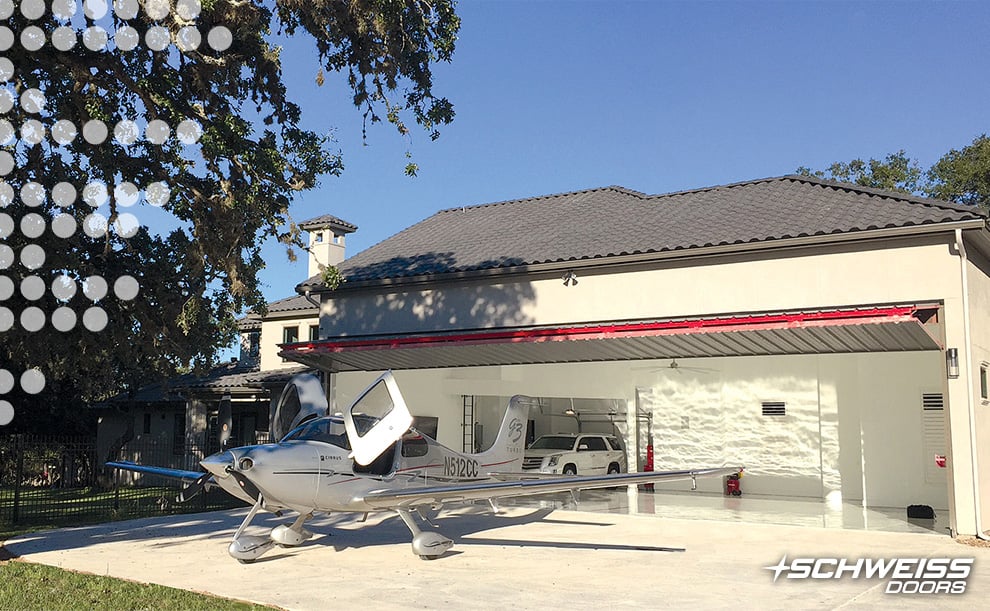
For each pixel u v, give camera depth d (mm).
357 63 12039
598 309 15406
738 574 9336
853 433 17781
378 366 18234
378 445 10148
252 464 9500
